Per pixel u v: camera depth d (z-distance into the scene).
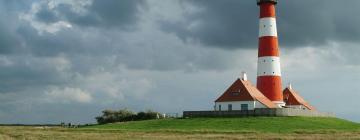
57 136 66.25
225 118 97.56
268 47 109.81
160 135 69.88
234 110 101.88
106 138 64.19
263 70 110.00
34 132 72.38
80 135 68.38
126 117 116.00
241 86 108.81
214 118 98.25
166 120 98.62
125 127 89.69
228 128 84.50
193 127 86.81
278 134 73.06
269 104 106.25
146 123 95.31
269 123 89.81
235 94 108.44
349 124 98.25
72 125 109.81
